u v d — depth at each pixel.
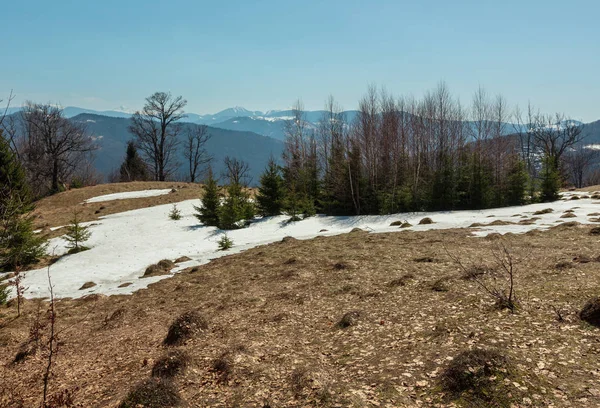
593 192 43.16
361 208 39.44
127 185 55.47
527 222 23.06
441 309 9.18
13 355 10.72
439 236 20.66
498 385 5.30
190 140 71.31
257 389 6.59
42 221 39.81
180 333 9.98
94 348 10.66
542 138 59.66
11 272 23.98
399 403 5.47
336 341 8.45
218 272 18.66
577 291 8.66
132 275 22.31
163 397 6.34
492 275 11.38
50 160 56.03
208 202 35.38
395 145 42.22
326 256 18.47
